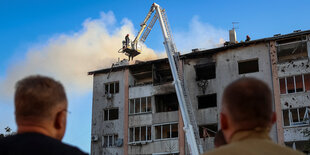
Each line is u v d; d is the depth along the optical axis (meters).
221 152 2.13
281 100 33.88
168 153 36.28
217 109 35.69
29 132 2.45
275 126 33.25
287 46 35.75
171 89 38.41
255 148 2.15
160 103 40.00
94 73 42.94
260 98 2.25
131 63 42.88
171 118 37.47
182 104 27.83
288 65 34.88
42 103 2.51
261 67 35.69
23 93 2.49
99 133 40.03
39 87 2.53
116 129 39.41
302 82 34.09
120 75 41.62
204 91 36.91
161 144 36.94
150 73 41.59
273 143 2.23
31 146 2.33
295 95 33.62
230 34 41.94
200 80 37.34
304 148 29.70
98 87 42.12
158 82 40.78
